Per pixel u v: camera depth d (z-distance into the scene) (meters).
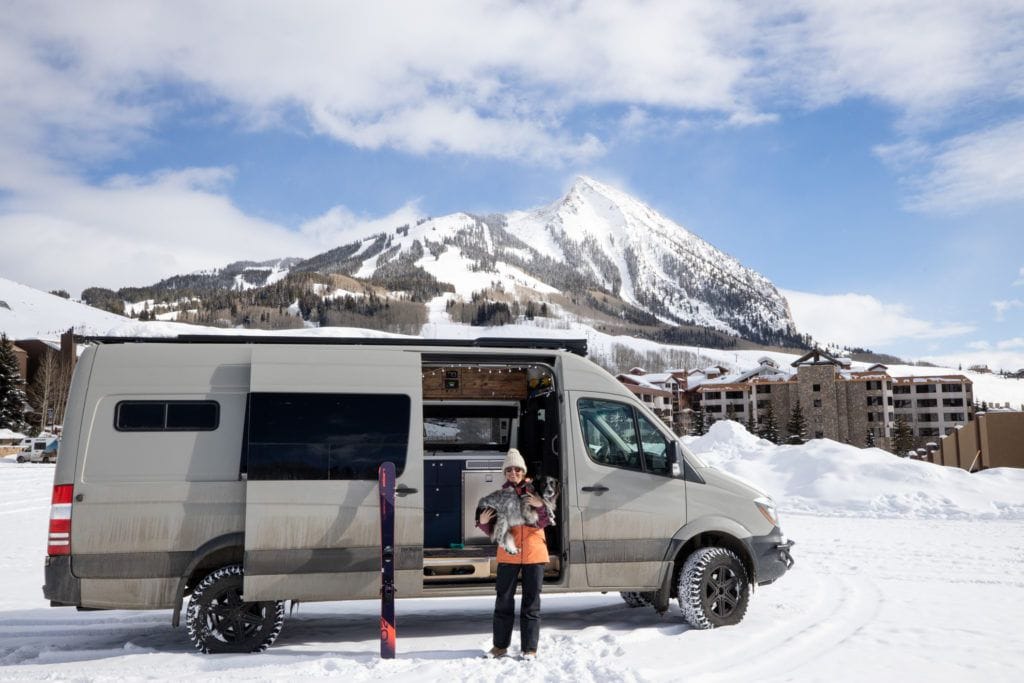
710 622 7.19
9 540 15.40
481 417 9.09
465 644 6.86
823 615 7.83
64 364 98.44
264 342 7.02
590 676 5.53
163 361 6.77
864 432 96.88
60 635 7.48
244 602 6.53
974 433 37.09
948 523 17.09
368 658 6.26
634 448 7.50
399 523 6.73
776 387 110.62
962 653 6.34
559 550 7.34
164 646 6.96
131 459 6.54
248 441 6.59
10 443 67.56
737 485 7.72
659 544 7.35
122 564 6.41
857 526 16.56
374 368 6.98
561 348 7.74
